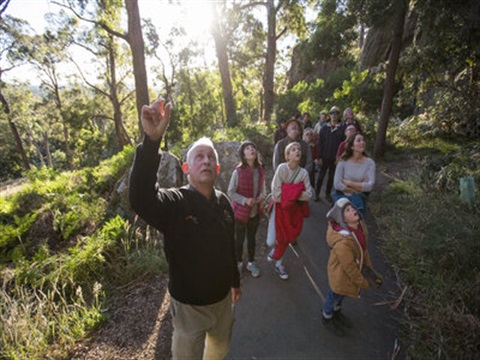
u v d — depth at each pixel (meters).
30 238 5.14
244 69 25.56
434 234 3.54
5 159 39.06
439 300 2.82
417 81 8.56
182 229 1.61
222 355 1.99
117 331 2.90
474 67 7.61
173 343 1.74
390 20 6.44
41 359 2.60
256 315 3.02
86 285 3.66
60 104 28.17
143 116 1.35
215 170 1.74
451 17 5.58
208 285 1.68
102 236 4.19
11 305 3.00
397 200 5.22
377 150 8.17
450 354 2.30
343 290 2.40
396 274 3.44
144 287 3.57
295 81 28.03
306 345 2.62
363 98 13.70
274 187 3.22
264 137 9.41
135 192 1.42
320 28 9.72
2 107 23.25
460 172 4.80
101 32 19.03
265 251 4.28
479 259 3.04
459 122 8.45
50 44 20.56
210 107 26.20
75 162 34.28
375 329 2.73
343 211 2.40
